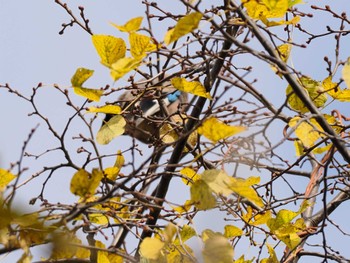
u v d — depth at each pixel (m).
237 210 10.05
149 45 8.27
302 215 11.98
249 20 8.74
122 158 9.78
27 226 8.04
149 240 7.94
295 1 9.38
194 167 10.07
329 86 9.90
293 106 9.72
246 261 9.69
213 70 9.82
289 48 10.17
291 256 10.96
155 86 9.55
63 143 9.52
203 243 7.87
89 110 9.40
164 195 10.18
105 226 9.07
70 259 8.69
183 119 9.99
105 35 8.48
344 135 10.36
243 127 7.65
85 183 8.08
